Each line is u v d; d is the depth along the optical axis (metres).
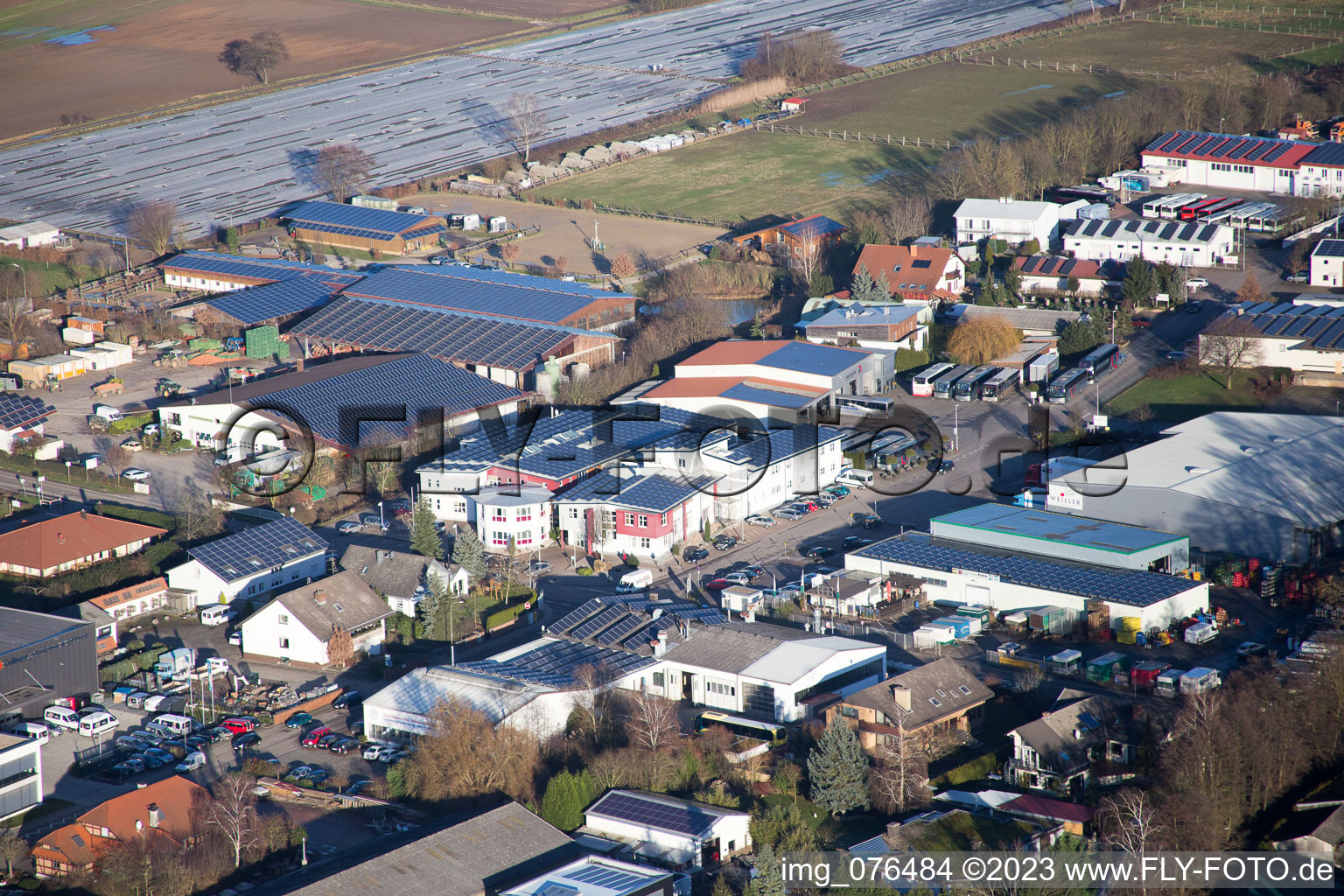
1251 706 113.94
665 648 134.00
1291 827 108.81
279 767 123.38
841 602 147.12
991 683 130.50
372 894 99.75
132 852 106.62
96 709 133.38
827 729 118.69
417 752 119.62
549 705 124.56
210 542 160.00
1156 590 141.00
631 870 102.00
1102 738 119.25
